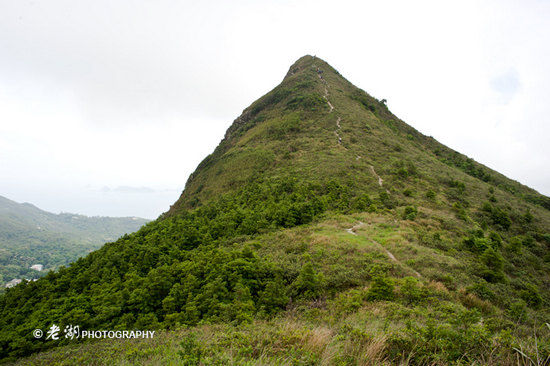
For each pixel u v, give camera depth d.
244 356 5.16
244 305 12.07
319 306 12.05
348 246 19.22
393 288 12.40
